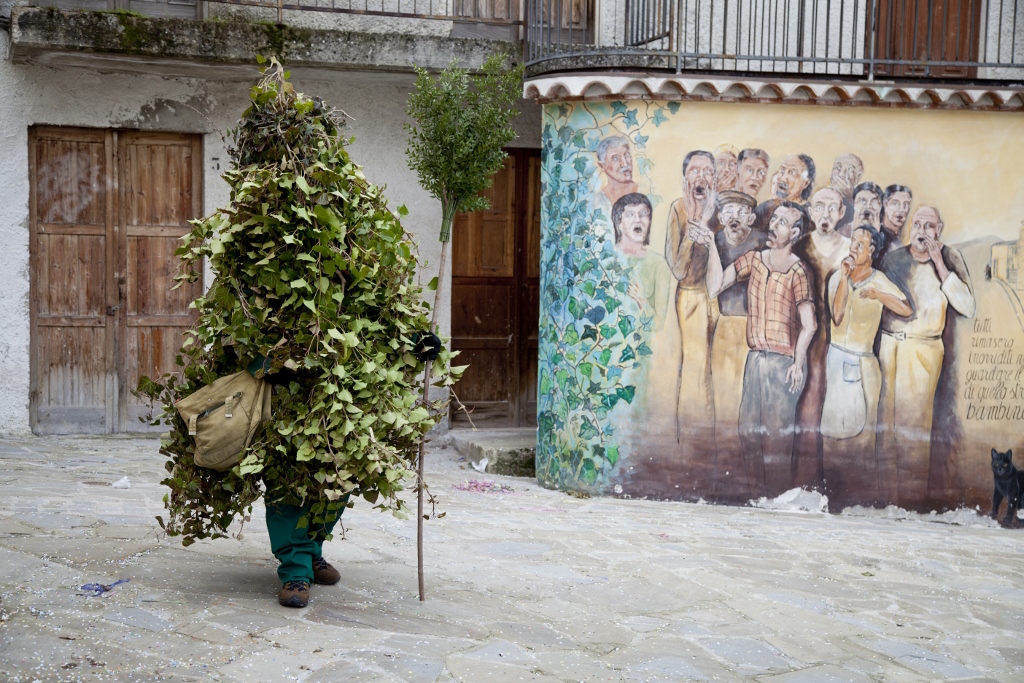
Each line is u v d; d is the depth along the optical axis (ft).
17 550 16.84
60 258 31.22
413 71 31.12
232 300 14.03
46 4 29.91
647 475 27.63
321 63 30.07
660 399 27.53
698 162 27.32
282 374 14.32
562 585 17.97
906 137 27.91
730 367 27.55
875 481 28.04
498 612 15.99
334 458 14.03
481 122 27.50
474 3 33.14
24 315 30.55
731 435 27.63
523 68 28.60
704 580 19.13
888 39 29.37
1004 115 28.27
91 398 31.60
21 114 30.17
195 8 31.24
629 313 27.45
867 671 14.71
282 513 14.94
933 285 28.17
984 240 28.35
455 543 20.51
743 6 32.53
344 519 21.72
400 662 13.25
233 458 14.02
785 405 27.71
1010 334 28.45
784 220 27.55
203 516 15.12
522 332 35.60
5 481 23.52
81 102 30.73
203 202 32.19
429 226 33.99
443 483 28.27
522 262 35.47
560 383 28.30
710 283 27.45
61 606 14.43
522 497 26.89
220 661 12.82
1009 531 27.81
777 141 27.48
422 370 15.76
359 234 14.67
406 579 17.31
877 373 27.99
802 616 17.29
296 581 15.07
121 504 21.21
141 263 31.91
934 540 24.89
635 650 14.82
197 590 15.57
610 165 27.48
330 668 12.84
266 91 14.30
